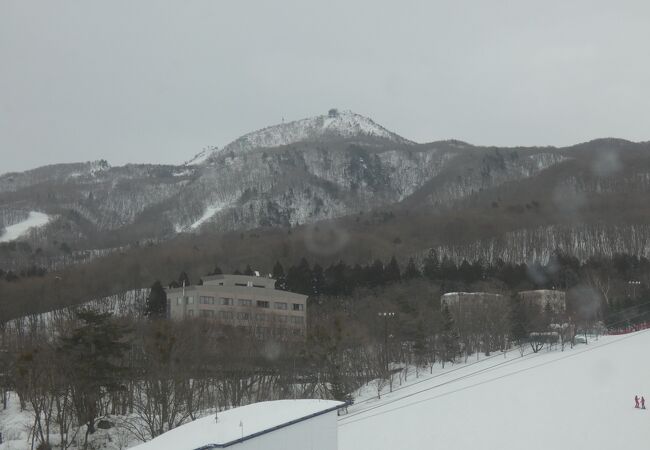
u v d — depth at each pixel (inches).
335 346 4918.8
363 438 3791.8
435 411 4311.0
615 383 4643.2
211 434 1786.4
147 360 4429.1
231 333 5364.2
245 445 1720.0
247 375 5039.4
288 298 7465.6
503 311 6678.2
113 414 4414.4
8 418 4313.5
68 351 3919.8
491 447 3476.9
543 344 6619.1
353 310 7229.3
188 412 4202.8
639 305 7721.5
